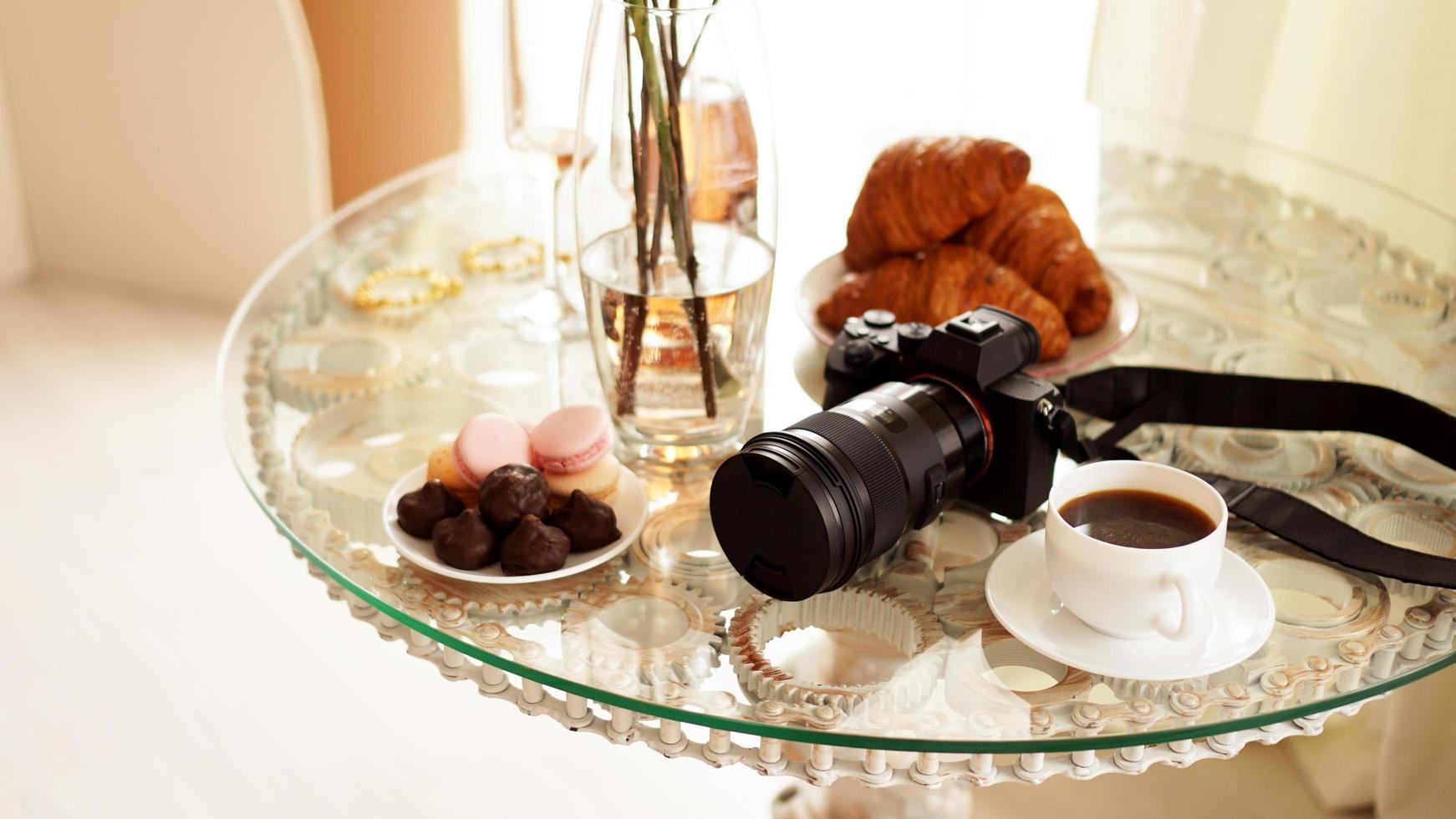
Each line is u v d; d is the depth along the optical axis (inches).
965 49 85.9
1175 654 41.2
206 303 108.9
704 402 47.4
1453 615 43.0
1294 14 69.6
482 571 44.1
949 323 45.3
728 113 44.7
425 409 50.9
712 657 42.4
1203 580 41.0
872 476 42.2
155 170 103.8
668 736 43.1
